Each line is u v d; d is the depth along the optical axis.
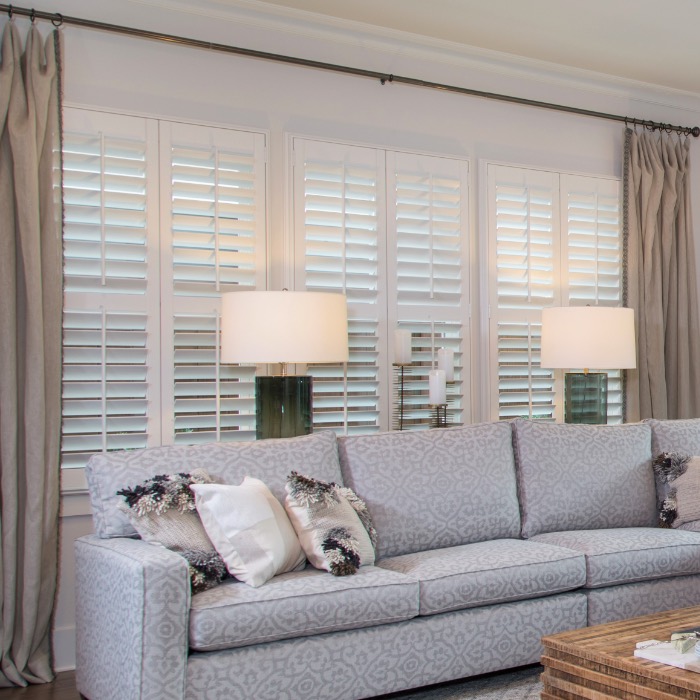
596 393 4.40
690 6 3.98
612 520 3.68
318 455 3.18
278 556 2.67
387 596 2.68
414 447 3.40
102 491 2.85
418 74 4.38
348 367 4.12
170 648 2.34
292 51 4.05
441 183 4.39
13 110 3.27
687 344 4.96
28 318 3.24
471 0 3.90
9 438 3.20
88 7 3.58
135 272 3.65
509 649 2.92
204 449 3.04
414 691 2.93
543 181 4.70
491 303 4.52
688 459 3.72
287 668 2.51
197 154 3.79
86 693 2.69
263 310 3.29
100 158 3.56
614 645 2.20
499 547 3.18
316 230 4.05
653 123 5.00
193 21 3.81
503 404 4.54
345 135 4.17
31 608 3.23
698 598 3.34
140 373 3.63
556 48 4.47
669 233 4.96
